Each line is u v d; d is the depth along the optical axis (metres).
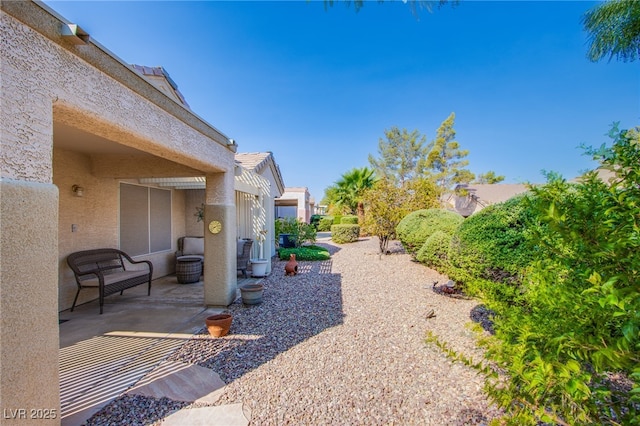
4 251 1.72
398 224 10.57
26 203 1.85
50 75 2.06
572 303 1.36
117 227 6.46
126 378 3.02
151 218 7.64
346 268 8.98
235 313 5.01
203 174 5.48
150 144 3.37
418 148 27.06
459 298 5.82
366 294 6.15
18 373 1.79
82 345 3.77
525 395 1.37
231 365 3.29
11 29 1.79
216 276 5.30
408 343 3.85
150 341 3.89
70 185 5.39
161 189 8.05
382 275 7.97
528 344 1.41
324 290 6.48
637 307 1.05
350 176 19.33
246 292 5.36
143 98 3.15
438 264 6.99
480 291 2.51
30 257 1.87
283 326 4.43
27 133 1.88
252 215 8.99
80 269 5.38
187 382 2.96
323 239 18.89
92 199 5.84
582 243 1.28
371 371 3.18
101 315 4.89
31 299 1.87
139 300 5.77
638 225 1.14
